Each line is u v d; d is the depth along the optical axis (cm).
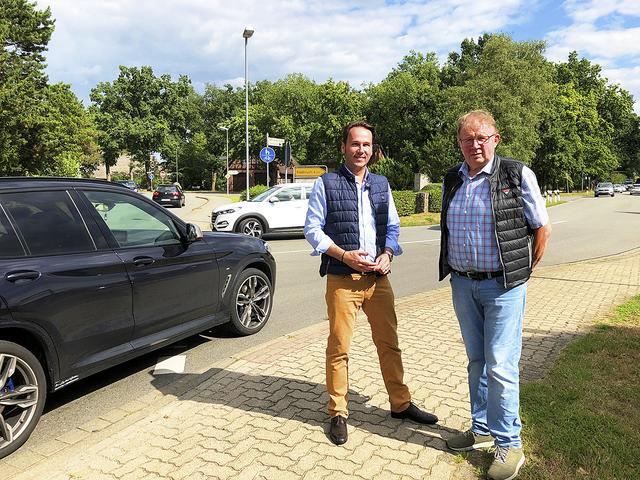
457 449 302
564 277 869
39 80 2802
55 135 2514
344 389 322
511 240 271
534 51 3550
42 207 363
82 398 406
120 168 9769
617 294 719
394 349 334
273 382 413
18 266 329
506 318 276
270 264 588
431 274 963
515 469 266
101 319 377
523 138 3206
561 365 413
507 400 271
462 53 5303
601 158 6681
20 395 325
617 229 1872
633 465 273
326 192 316
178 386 425
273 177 6450
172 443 319
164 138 7075
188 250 469
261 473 282
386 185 332
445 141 3155
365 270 305
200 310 484
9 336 329
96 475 287
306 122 5566
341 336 318
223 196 4841
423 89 4597
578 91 6600
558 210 3041
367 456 298
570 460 279
